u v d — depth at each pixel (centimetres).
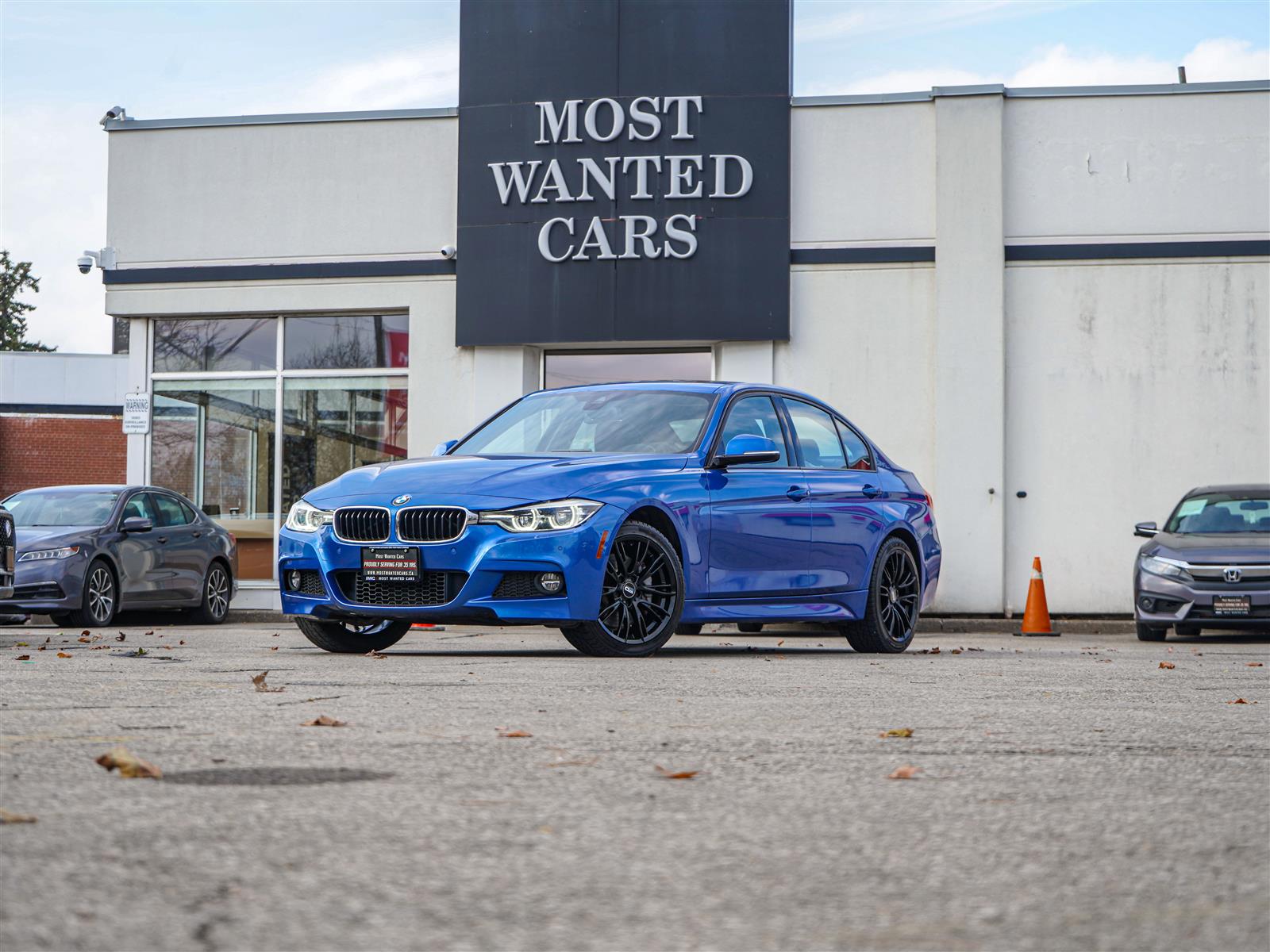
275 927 197
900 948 192
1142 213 1517
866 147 1542
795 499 802
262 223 1639
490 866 235
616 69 1558
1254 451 1501
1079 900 219
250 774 319
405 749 360
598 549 695
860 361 1534
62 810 276
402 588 702
